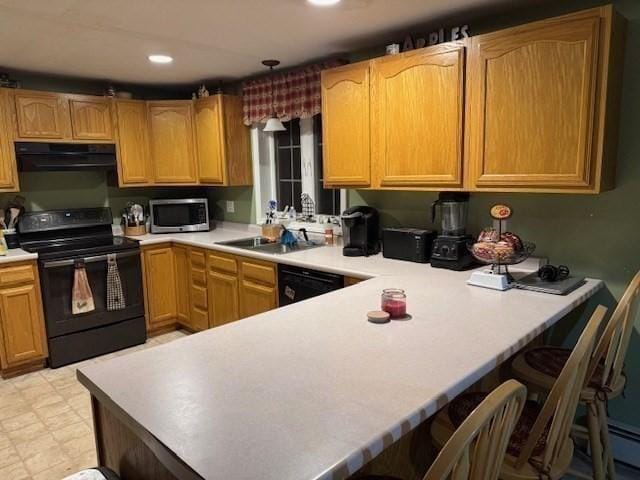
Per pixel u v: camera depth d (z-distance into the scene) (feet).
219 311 11.75
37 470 7.23
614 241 7.16
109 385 3.97
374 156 8.89
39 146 11.35
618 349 5.51
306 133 12.06
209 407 3.56
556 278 7.07
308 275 9.13
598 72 6.17
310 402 3.59
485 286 6.95
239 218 14.26
